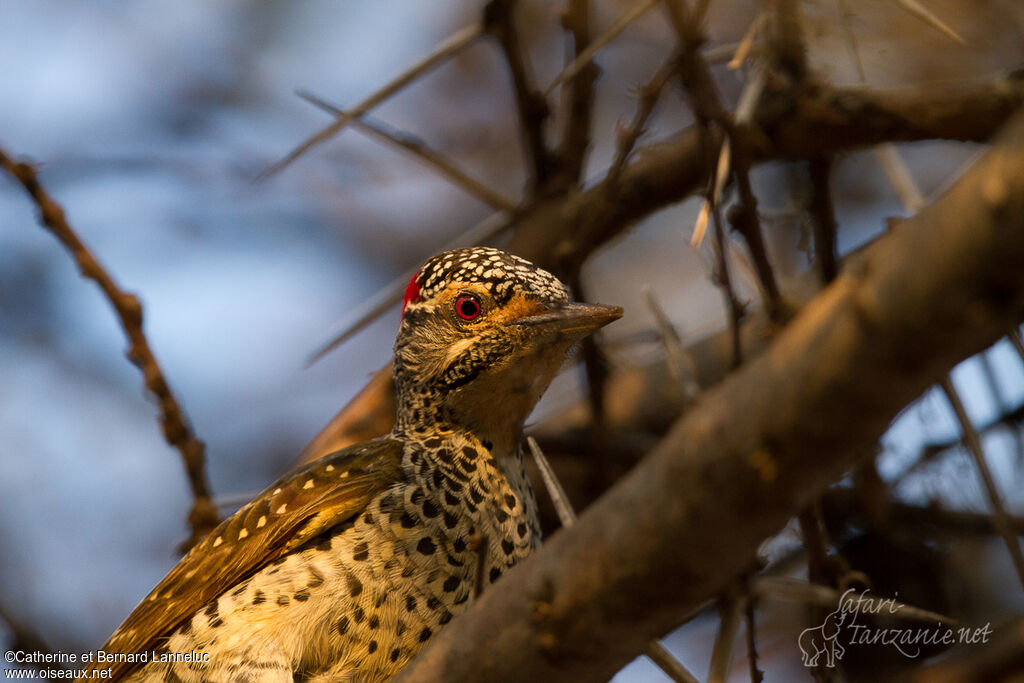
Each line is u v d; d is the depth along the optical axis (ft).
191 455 31.45
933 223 10.60
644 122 28.17
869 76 30.55
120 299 31.04
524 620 14.74
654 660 17.42
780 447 11.94
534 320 28.40
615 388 37.91
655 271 45.42
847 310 11.23
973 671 20.38
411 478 27.17
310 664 25.07
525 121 35.58
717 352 37.04
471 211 49.21
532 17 46.14
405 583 25.89
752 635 21.95
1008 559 32.63
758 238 25.09
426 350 29.32
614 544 13.57
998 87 26.40
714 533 12.71
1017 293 10.33
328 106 30.96
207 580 26.32
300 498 26.81
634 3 40.93
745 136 24.32
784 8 25.12
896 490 33.30
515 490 28.48
